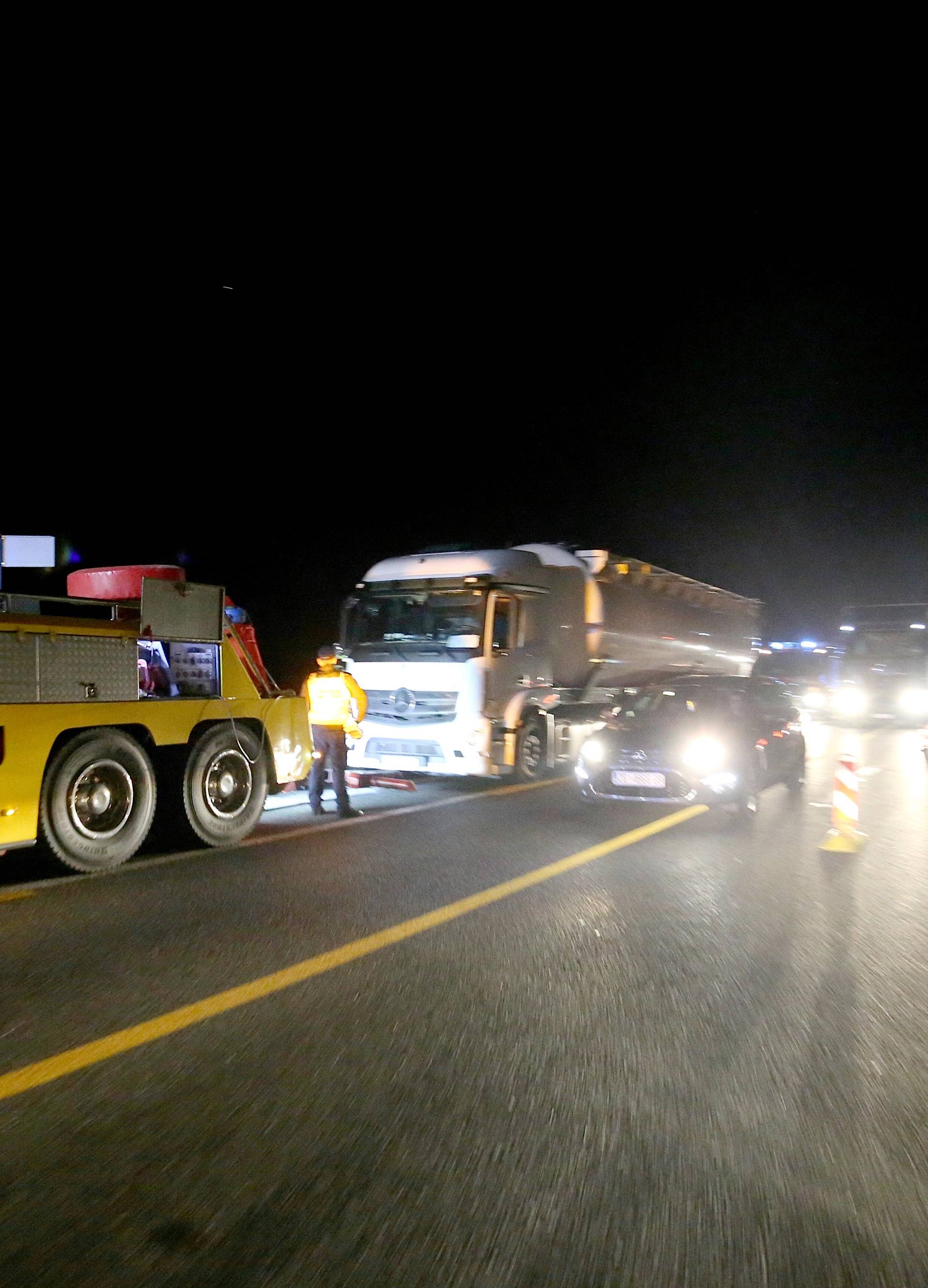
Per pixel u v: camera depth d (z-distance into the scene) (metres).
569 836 10.30
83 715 8.34
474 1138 3.96
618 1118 4.15
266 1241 3.27
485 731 13.31
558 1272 3.12
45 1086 4.40
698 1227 3.38
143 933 6.70
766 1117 4.17
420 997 5.54
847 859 9.27
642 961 6.20
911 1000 5.56
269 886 8.06
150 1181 3.63
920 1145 3.94
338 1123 4.08
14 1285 3.04
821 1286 3.07
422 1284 3.06
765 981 5.86
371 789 13.82
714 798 11.17
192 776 9.38
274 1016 5.23
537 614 14.59
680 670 19.81
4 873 8.49
